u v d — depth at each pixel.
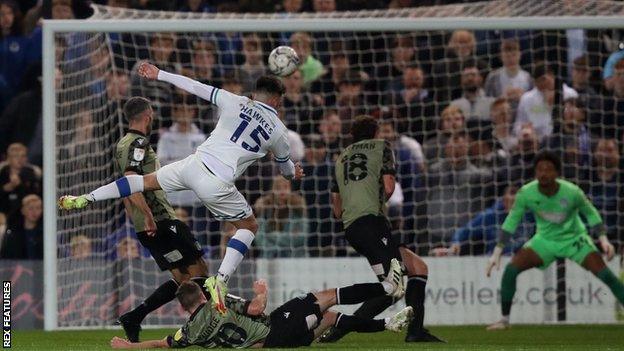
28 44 48.50
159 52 47.06
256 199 45.88
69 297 40.47
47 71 39.44
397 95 46.97
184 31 39.59
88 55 43.06
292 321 27.11
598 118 47.03
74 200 27.81
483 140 44.75
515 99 45.47
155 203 29.84
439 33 48.56
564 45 47.78
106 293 40.97
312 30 39.75
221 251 42.66
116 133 44.03
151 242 30.16
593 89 46.97
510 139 45.19
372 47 47.56
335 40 48.66
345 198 30.98
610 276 38.53
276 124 28.59
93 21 39.50
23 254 43.31
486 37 48.31
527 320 41.94
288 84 45.62
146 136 29.70
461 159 44.53
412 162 44.78
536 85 45.38
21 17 48.88
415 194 45.00
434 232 44.91
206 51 46.97
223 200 28.08
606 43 47.56
